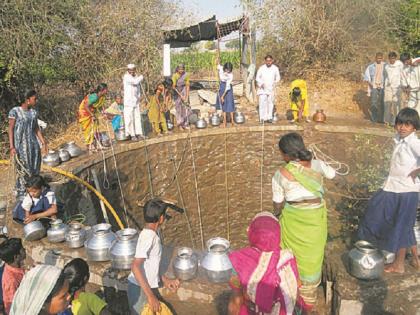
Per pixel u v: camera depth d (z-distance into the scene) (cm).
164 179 1084
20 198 630
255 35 1525
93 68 1370
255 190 1185
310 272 371
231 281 290
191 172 1140
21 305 229
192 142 1126
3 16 1105
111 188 923
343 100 1412
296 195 358
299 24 1623
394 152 416
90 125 915
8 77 1059
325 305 426
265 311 272
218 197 1180
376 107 1152
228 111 1159
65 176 762
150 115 1089
